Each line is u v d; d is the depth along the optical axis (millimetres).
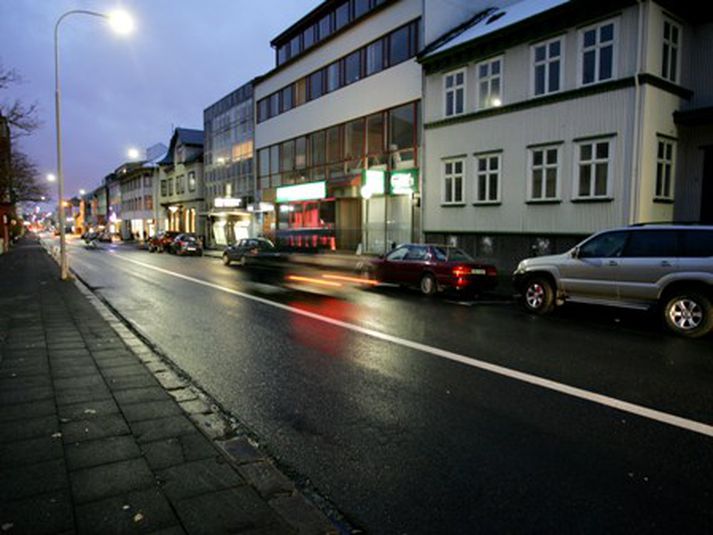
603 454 4094
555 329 9211
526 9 18828
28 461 3678
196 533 2816
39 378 5824
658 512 3252
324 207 28500
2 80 19891
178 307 11859
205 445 3998
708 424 4707
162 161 60938
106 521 2918
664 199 15266
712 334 8875
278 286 16188
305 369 6598
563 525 3109
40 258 31844
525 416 4926
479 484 3627
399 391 5703
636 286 9242
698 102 15898
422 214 21484
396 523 3152
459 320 10117
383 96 23688
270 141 34344
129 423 4445
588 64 15773
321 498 3457
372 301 12766
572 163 16062
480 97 19062
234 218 40156
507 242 18156
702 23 15805
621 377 6207
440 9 21453
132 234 74750
